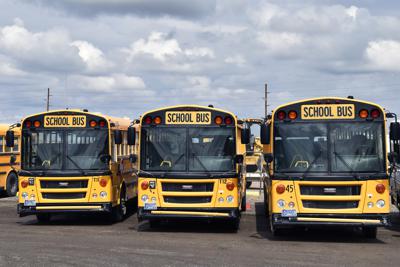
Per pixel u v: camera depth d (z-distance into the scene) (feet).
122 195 51.83
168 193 41.91
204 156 42.63
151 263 29.43
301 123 39.22
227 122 43.04
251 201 70.85
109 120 48.26
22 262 29.37
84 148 47.26
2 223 48.93
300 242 38.37
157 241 37.81
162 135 43.11
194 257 31.50
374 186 37.40
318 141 38.88
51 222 49.93
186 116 43.21
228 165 42.42
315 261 30.83
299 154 38.83
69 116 47.73
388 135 39.91
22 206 46.32
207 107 43.27
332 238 40.55
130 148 55.01
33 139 47.52
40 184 46.44
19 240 37.63
